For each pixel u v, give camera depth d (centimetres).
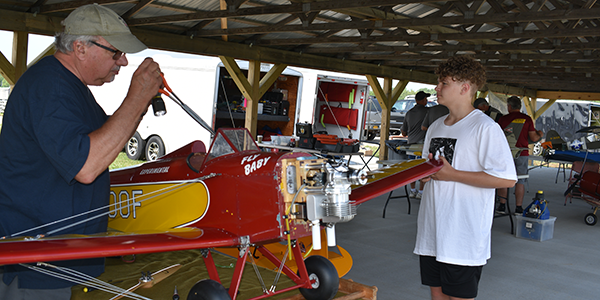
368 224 606
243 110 1062
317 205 205
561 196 912
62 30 191
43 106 173
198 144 302
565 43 878
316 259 259
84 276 223
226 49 889
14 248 159
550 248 521
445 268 220
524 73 1437
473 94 227
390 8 750
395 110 1994
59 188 191
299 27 761
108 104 1197
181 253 366
